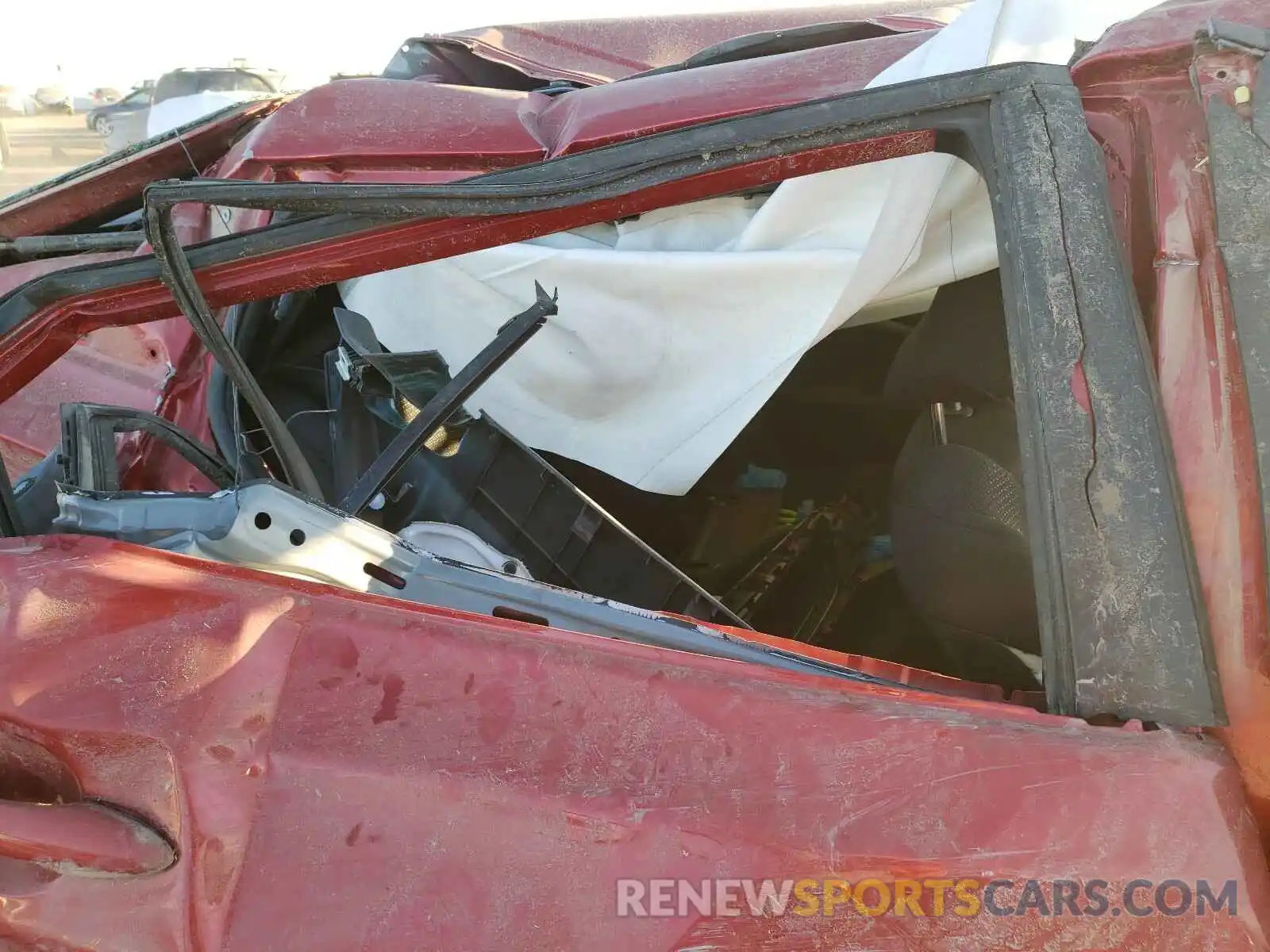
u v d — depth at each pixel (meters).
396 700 1.05
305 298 2.34
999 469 1.55
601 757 1.02
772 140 1.19
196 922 0.98
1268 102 1.12
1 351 1.28
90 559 1.12
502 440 1.96
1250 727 0.99
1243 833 0.96
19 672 1.05
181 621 1.08
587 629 1.21
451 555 1.59
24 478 1.75
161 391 2.29
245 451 1.93
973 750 1.00
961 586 1.59
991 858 0.95
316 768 1.02
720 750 1.02
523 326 1.57
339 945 0.96
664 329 1.81
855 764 1.00
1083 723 1.01
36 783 1.08
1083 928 0.93
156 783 1.02
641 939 0.96
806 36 2.37
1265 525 1.02
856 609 2.16
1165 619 1.02
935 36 1.71
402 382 1.86
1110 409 1.07
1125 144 1.23
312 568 1.24
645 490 1.98
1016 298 1.13
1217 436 1.06
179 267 1.21
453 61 3.11
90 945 0.98
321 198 1.18
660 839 0.98
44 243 1.82
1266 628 1.00
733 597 2.13
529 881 0.98
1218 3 1.24
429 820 1.00
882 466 2.24
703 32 3.19
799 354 1.71
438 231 1.25
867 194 1.61
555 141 2.06
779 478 2.26
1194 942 0.92
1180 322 1.12
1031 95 1.17
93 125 12.73
